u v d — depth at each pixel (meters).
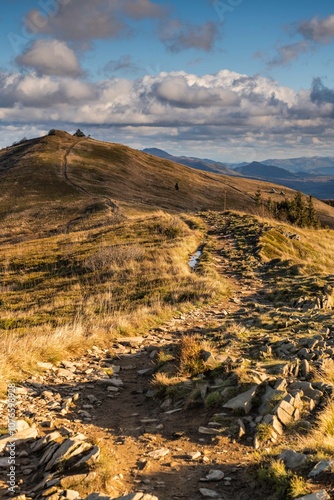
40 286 25.70
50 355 11.68
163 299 19.45
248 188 179.62
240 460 6.39
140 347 13.36
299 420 7.32
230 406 7.91
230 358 10.20
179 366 10.29
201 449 6.88
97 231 41.06
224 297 19.77
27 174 108.44
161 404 8.96
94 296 21.20
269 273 24.61
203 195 144.00
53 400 9.12
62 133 170.38
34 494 5.55
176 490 5.67
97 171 125.38
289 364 9.32
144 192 121.81
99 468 5.93
